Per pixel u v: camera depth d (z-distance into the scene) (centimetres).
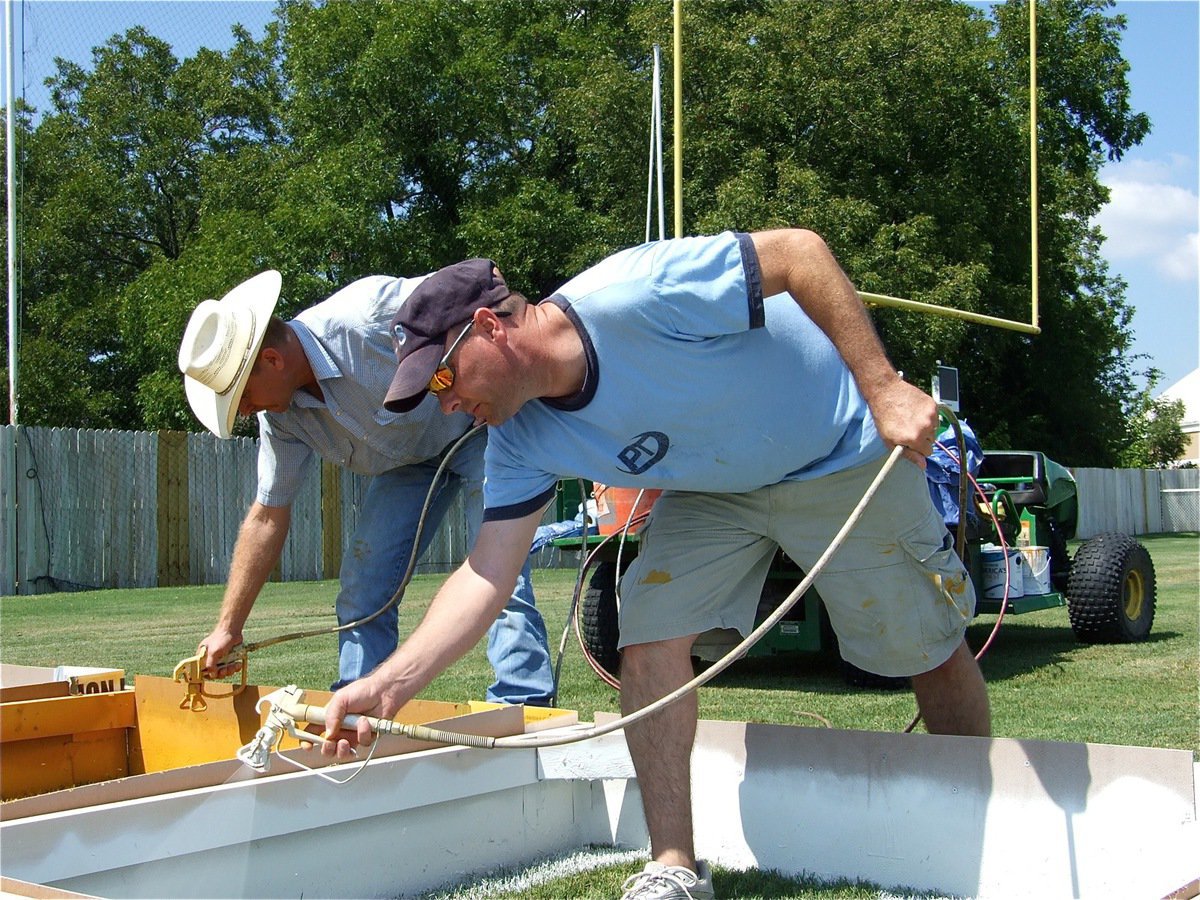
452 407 227
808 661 701
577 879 281
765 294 235
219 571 1534
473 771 287
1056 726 459
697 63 1780
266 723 224
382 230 1786
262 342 322
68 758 325
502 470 248
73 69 2500
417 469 372
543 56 2025
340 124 1928
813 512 271
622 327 233
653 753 264
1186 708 505
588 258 1769
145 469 1451
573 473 251
